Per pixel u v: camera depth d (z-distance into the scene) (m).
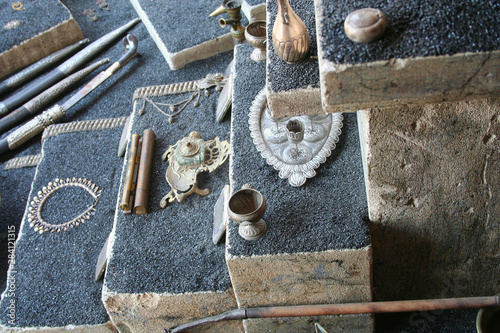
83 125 1.00
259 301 0.68
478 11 0.45
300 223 0.65
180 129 0.88
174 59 1.09
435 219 0.64
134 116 0.92
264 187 0.69
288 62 0.59
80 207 0.87
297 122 0.71
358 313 0.65
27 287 0.78
